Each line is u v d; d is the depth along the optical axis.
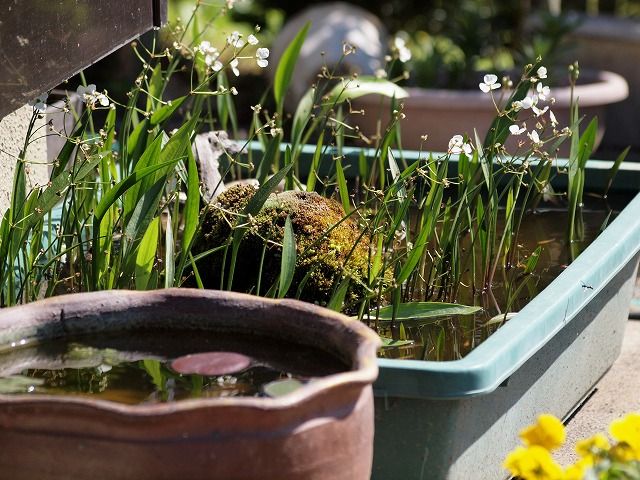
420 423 2.14
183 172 2.83
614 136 7.16
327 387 1.59
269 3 7.89
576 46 6.44
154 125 2.72
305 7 7.88
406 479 2.20
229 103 3.51
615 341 3.23
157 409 1.51
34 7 2.40
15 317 1.90
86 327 1.96
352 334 1.83
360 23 6.50
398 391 2.07
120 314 1.98
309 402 1.58
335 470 1.64
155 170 2.26
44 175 3.39
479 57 6.71
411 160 3.82
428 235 2.58
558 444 1.87
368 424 1.72
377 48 6.43
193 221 2.45
